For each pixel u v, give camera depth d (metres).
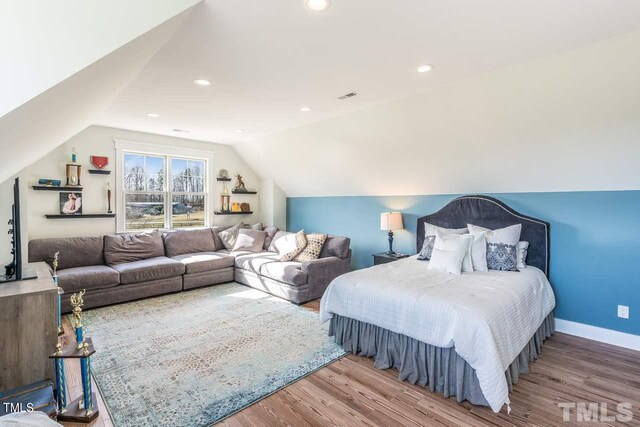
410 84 2.91
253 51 2.29
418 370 2.28
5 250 2.66
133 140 4.90
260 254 5.12
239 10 1.80
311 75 2.72
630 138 2.54
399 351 2.41
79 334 1.91
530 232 3.34
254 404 2.03
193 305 3.89
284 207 6.52
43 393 1.89
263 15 1.85
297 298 3.95
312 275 4.10
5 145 1.60
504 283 2.63
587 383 2.27
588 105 2.53
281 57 2.38
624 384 2.25
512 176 3.42
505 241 3.24
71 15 1.42
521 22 1.93
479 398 1.99
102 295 3.76
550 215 3.28
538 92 2.63
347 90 3.07
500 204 3.59
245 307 3.84
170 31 1.86
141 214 5.07
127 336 3.01
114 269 3.95
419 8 1.79
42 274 2.46
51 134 2.40
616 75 2.28
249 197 6.46
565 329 3.18
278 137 5.00
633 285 2.82
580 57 2.29
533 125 2.88
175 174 5.45
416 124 3.50
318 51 2.29
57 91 1.47
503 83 2.69
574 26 1.98
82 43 1.44
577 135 2.74
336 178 5.16
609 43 2.15
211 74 2.70
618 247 2.89
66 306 3.54
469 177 3.75
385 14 1.85
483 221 3.70
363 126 3.91
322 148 4.70
